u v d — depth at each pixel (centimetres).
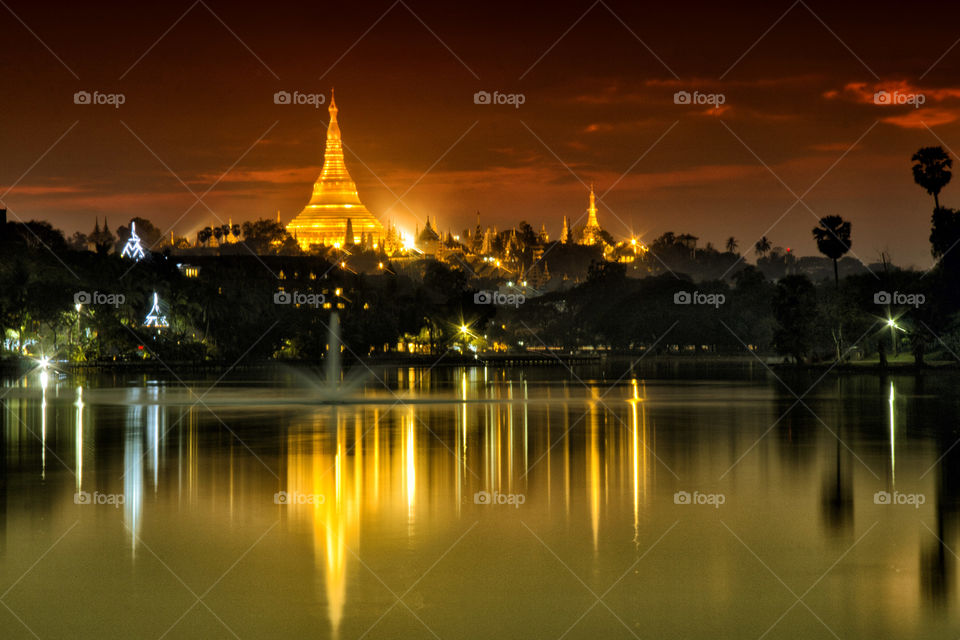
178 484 4025
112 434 6047
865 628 2198
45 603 2377
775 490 3856
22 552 2841
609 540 2992
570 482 4081
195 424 6756
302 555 2802
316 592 2464
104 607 2347
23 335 15950
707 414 7594
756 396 9844
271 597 2419
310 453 5100
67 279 16162
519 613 2309
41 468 4506
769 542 2956
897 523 3216
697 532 3092
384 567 2683
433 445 5462
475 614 2302
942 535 3038
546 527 3164
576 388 11994
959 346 14238
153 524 3206
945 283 14550
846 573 2616
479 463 4694
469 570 2653
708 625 2227
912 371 14875
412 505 3547
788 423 6700
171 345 17838
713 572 2634
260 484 4028
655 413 7738
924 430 6144
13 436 5916
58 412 7806
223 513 3394
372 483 4062
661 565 2705
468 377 15750
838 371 15525
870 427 6362
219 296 19388
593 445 5450
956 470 4375
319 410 8162
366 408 8375
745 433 6047
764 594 2439
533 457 4916
